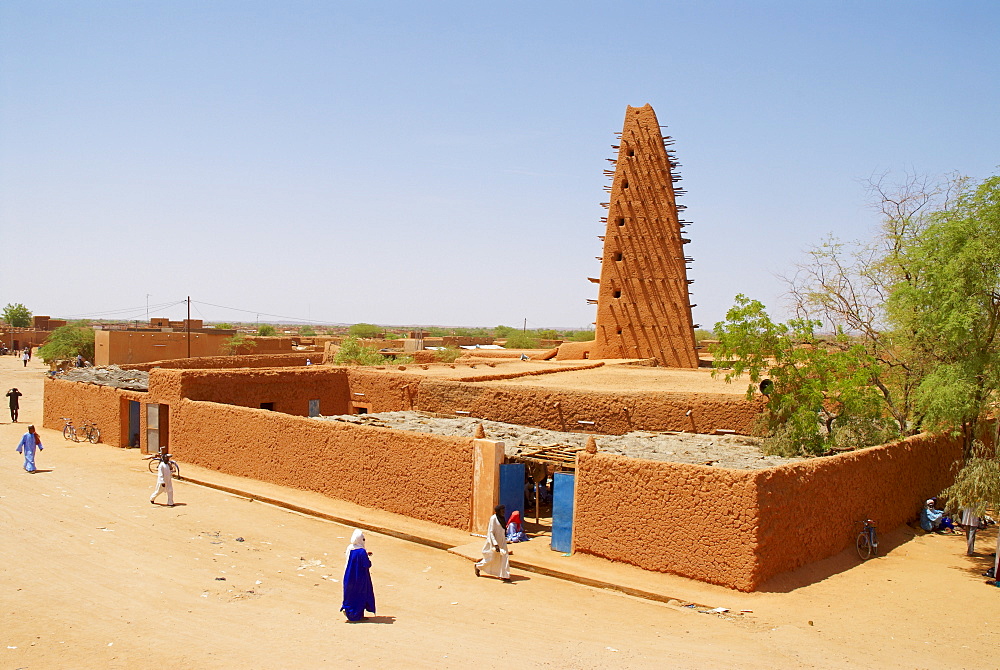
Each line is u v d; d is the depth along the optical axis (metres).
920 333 15.85
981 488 14.11
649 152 37.69
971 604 11.95
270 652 8.68
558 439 17.77
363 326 105.81
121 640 8.98
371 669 8.20
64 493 17.66
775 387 18.11
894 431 17.91
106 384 25.80
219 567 12.59
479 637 9.63
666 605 11.25
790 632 10.15
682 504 12.28
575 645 9.40
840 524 13.97
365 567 10.23
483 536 14.75
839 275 20.06
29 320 116.69
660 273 37.12
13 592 10.66
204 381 22.56
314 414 25.44
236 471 20.11
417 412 21.98
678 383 25.00
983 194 14.05
